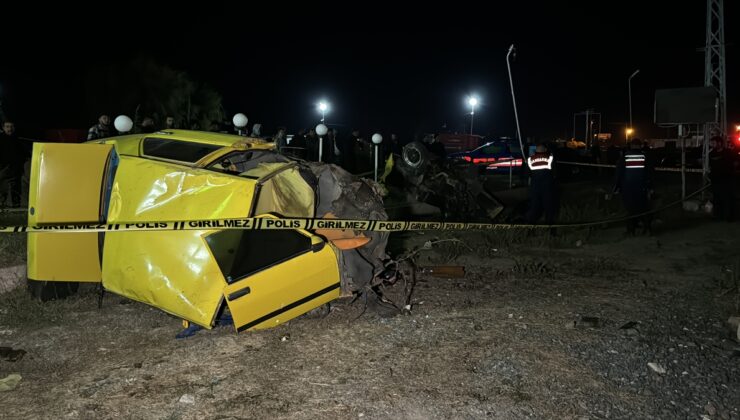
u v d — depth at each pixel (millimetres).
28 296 6129
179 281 4977
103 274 5375
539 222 11055
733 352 4980
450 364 4695
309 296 5195
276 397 4168
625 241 10336
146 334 5324
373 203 6258
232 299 4875
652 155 10859
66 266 5855
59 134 16328
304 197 5758
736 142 12633
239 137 6004
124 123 6297
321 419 3883
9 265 6738
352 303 6051
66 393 4223
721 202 12797
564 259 8758
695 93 13859
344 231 5742
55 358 4812
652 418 3926
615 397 4199
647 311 6105
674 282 7402
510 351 4953
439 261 8406
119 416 3918
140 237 5148
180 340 5184
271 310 5047
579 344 5129
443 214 11031
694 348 5070
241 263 4996
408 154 11164
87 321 5621
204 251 4938
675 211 14062
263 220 4973
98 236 5855
